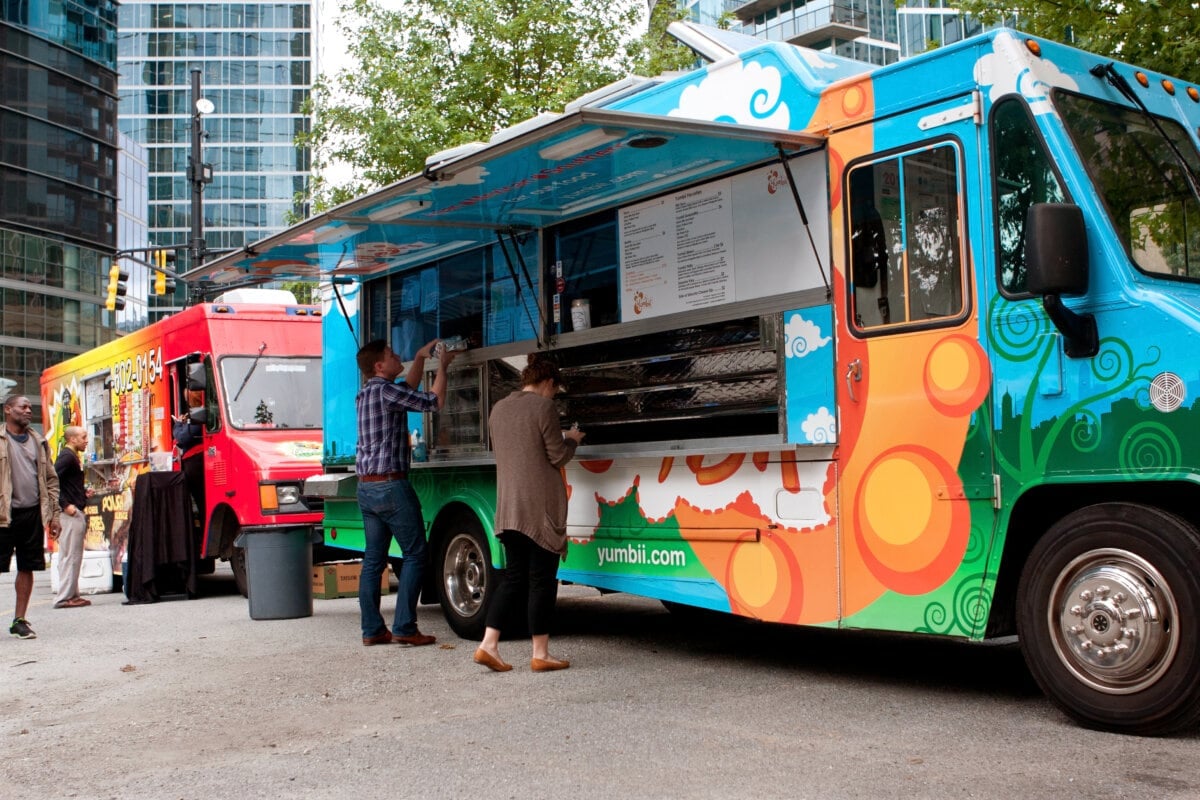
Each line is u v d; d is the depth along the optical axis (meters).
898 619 5.63
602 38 20.34
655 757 4.82
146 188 86.62
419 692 6.43
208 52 104.19
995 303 5.29
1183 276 5.33
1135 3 9.27
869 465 5.79
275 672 7.23
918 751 4.77
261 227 103.88
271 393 12.88
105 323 71.81
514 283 8.27
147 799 4.51
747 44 7.38
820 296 6.07
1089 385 4.95
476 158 6.28
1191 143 5.78
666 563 6.99
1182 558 4.64
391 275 9.70
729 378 6.66
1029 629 5.18
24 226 65.69
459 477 8.58
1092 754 4.60
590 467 7.58
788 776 4.46
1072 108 5.30
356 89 19.64
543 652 6.96
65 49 68.50
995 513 5.25
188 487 12.72
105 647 8.74
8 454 9.38
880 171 5.85
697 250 6.83
